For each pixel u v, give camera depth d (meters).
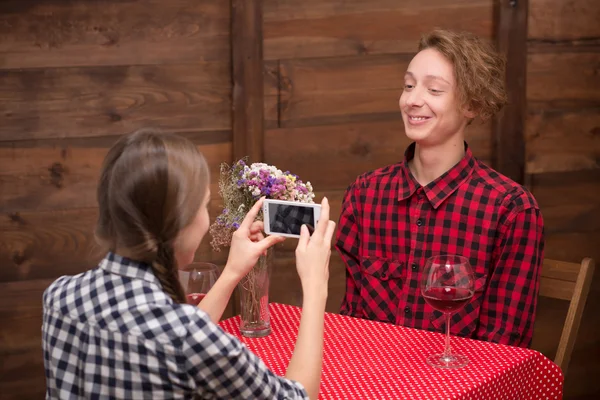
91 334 1.13
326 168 3.16
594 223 3.37
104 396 1.12
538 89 3.23
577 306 2.07
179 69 3.01
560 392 1.76
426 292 1.64
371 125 3.17
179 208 1.19
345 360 1.69
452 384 1.54
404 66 3.16
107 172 1.21
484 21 3.17
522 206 2.01
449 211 2.08
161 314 1.12
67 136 2.93
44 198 2.94
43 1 2.84
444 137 2.08
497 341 1.98
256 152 3.04
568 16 3.21
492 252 2.05
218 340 1.12
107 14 2.91
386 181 2.21
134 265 1.18
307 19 3.06
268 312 1.88
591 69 3.28
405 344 1.78
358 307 2.22
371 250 2.21
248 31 2.98
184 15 2.98
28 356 2.98
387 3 3.11
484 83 2.04
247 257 1.52
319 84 3.11
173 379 1.11
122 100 2.96
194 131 3.05
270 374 1.21
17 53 2.84
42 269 2.96
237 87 3.01
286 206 1.54
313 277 1.36
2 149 2.87
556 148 3.29
